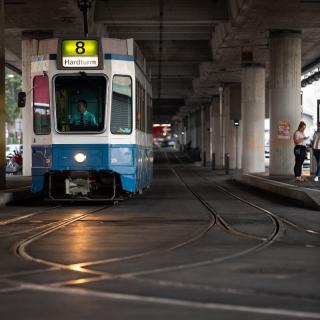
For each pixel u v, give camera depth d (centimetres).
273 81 5125
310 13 4603
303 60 7338
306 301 1155
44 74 3058
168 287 1267
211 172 8088
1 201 3114
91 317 1049
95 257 1609
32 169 3091
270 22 4888
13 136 16062
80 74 3022
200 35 6669
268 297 1184
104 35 5953
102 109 3027
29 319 1041
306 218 2539
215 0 5306
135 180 3092
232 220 2448
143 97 3531
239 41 5722
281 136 5081
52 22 5041
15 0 4400
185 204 3200
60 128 3028
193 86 9888
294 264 1516
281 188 3625
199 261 1552
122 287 1267
